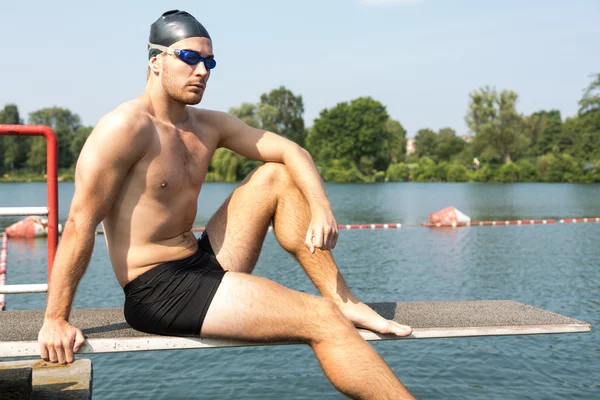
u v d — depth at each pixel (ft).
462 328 10.85
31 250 54.95
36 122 437.58
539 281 38.91
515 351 23.85
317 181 11.06
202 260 10.75
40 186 287.07
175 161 10.44
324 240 10.32
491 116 338.34
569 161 313.53
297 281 39.73
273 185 11.23
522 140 332.19
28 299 33.12
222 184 279.69
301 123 409.08
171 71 10.22
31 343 9.78
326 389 19.94
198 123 11.12
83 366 14.26
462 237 66.80
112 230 10.44
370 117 370.12
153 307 10.14
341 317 9.75
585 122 308.60
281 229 11.23
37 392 12.68
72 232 9.78
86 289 36.88
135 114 10.04
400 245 59.16
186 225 10.85
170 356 23.75
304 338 9.77
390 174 362.53
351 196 175.73
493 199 157.79
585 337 25.66
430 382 20.45
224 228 11.34
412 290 36.06
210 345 10.18
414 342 25.43
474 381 20.48
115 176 9.87
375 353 9.54
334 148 375.66
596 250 54.80
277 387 20.17
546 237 66.44
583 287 36.68
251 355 23.89
